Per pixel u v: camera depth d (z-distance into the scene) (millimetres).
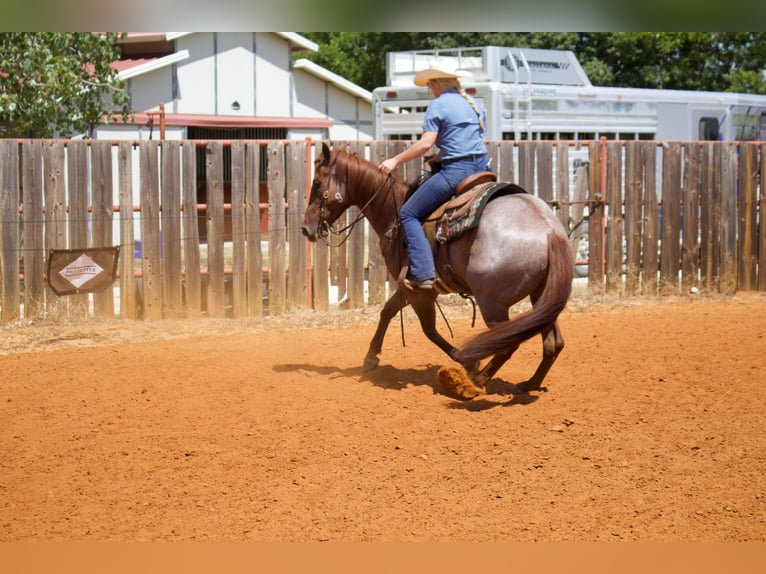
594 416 7180
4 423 7258
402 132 16938
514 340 6727
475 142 7648
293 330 11375
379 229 8281
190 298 11969
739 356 9445
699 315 12414
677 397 7785
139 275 11906
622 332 11086
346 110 26109
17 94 14898
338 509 5309
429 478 5801
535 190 13555
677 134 17953
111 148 11516
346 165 8242
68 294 11445
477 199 7281
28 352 10008
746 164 14516
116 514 5316
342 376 8805
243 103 23938
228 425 7113
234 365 9312
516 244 6992
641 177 13969
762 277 14797
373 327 11555
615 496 5434
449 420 7129
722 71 30172
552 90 15852
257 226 12203
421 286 7594
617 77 31000
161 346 10320
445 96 7645
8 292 11328
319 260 12516
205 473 5996
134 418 7367
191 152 11805
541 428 6859
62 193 11383
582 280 15781
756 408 7355
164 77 22516
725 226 14469
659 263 14367
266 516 5230
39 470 6137
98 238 11562
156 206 11742
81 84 15789
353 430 6902
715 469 5871
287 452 6379
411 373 8922
